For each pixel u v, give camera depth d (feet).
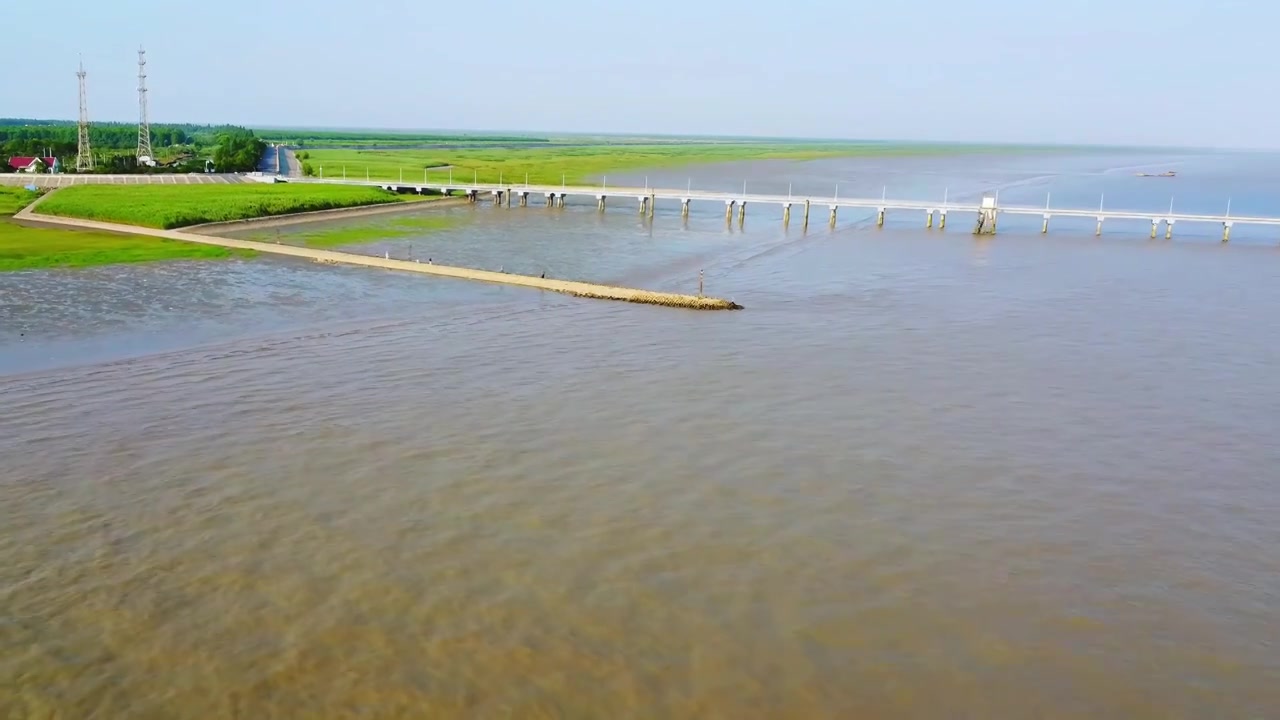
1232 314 199.82
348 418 122.31
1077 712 66.44
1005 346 167.22
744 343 166.81
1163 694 68.74
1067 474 108.27
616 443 114.32
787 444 115.14
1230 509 100.12
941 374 147.84
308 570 82.84
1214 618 78.95
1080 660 72.54
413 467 105.91
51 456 108.37
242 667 69.31
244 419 121.70
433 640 72.90
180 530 90.12
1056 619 78.13
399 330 174.19
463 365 148.87
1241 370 154.40
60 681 67.46
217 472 104.06
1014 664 71.82
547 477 103.65
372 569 83.25
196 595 78.64
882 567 85.71
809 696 67.36
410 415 123.65
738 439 116.57
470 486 100.94
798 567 85.20
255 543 87.66
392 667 69.56
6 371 143.33
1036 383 143.95
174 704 65.26
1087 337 175.63
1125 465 111.45
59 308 187.42
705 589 81.05
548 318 186.91
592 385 138.41
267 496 97.86
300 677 68.28
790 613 77.77
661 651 72.13
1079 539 92.38
